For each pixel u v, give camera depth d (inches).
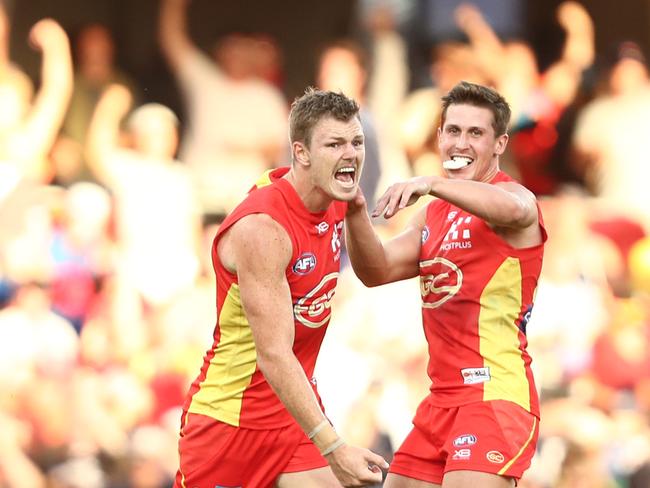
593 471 1200.8
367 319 1216.8
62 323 1184.2
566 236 1379.2
